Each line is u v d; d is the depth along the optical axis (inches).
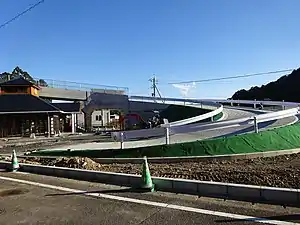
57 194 250.1
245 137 505.7
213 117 1063.6
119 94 1824.6
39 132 1301.7
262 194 210.8
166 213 194.2
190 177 292.0
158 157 462.9
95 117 2113.7
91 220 187.0
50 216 197.5
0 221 191.2
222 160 450.3
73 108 1561.3
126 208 207.2
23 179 312.7
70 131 1589.6
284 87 2741.1
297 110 760.3
